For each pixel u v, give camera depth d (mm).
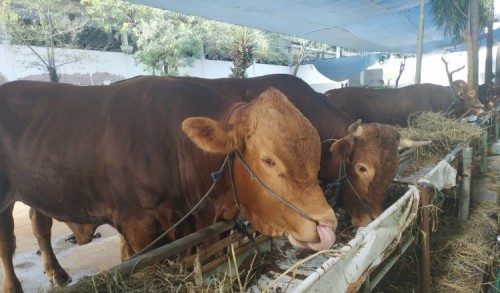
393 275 3801
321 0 9172
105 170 2855
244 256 2553
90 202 3074
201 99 2754
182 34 16531
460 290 3586
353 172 3422
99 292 1866
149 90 2941
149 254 1972
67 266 4480
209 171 2521
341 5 9914
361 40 16750
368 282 2303
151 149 2734
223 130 2070
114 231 5586
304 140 1983
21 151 3258
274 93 2092
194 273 1931
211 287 2021
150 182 2725
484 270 3947
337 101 7070
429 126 6309
